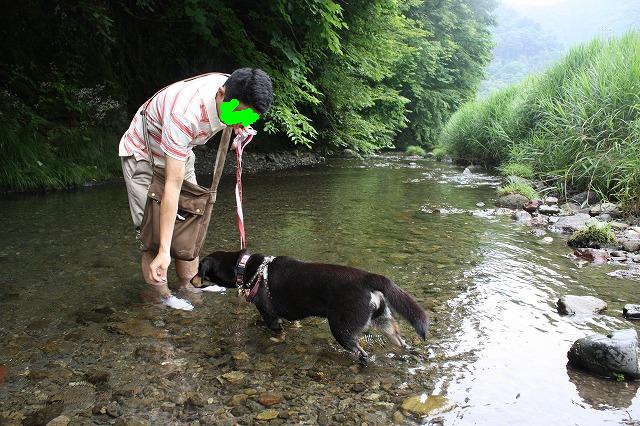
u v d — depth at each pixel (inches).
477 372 101.2
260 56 411.5
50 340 113.3
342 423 83.9
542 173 349.4
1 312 127.4
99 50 405.7
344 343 109.5
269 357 109.2
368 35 535.2
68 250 180.1
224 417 85.7
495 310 132.6
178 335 118.4
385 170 497.7
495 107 528.1
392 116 799.7
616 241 195.5
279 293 118.6
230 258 130.2
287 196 314.5
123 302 136.1
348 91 556.4
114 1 426.6
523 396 92.0
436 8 1011.3
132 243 190.9
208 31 378.3
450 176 446.0
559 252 190.4
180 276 147.6
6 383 95.1
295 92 448.5
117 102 402.9
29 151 309.6
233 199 297.7
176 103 113.9
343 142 625.9
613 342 99.2
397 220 245.3
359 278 111.3
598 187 289.9
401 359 108.0
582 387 95.1
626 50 338.0
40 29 370.3
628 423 83.5
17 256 172.2
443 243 201.0
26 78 347.3
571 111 328.2
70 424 83.0
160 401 90.5
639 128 269.7
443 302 137.8
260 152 549.6
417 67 930.7
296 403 90.3
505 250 192.1
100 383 96.2
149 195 123.0
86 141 357.4
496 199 313.1
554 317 127.9
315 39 429.1
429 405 88.7
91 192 305.6
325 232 216.2
